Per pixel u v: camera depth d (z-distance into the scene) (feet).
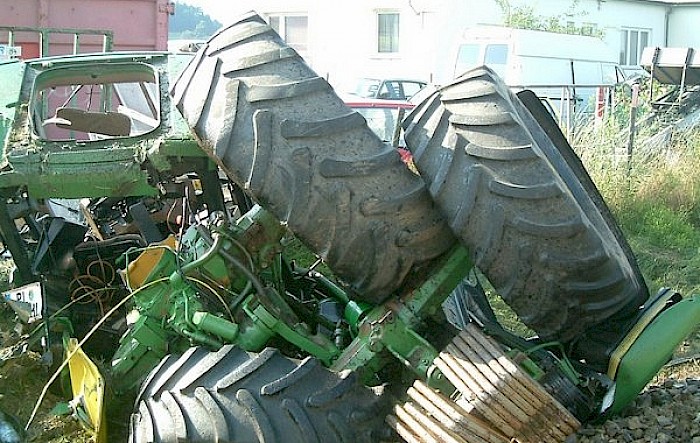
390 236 12.11
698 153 35.09
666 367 17.88
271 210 12.21
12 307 19.13
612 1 90.84
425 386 11.60
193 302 13.96
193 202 18.39
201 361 12.25
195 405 11.72
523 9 78.13
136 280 14.70
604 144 34.45
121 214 19.75
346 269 12.26
